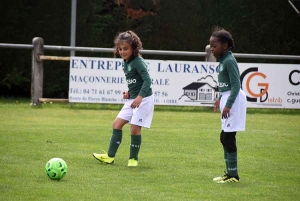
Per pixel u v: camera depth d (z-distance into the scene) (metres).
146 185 10.70
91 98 21.92
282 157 13.92
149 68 21.83
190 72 21.97
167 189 10.43
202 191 10.35
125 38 12.09
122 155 13.68
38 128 17.19
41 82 22.25
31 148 14.06
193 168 12.36
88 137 15.94
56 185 10.45
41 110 21.34
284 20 28.11
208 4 27.97
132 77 12.34
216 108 11.08
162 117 20.39
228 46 10.85
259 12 27.98
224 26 27.97
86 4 27.19
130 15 28.17
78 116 20.14
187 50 28.39
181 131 17.41
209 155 13.88
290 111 23.02
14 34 26.83
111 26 28.17
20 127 17.30
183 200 9.70
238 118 10.80
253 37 28.12
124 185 10.65
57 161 10.90
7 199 9.44
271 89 22.19
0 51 26.50
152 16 28.20
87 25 27.44
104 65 21.80
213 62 21.92
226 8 27.92
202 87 22.05
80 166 12.21
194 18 28.08
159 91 21.92
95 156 12.55
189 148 14.74
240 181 11.27
